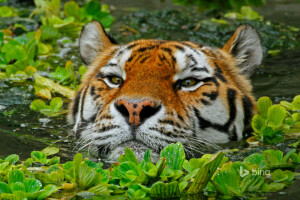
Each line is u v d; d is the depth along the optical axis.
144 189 7.13
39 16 17.52
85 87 10.19
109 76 9.53
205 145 9.19
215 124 9.30
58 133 9.92
